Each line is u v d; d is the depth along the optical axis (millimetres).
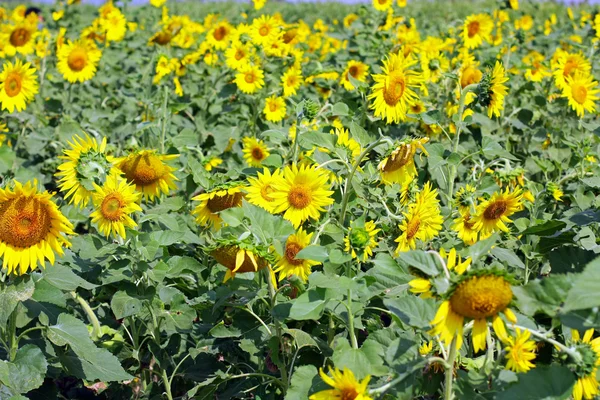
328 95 6301
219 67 7465
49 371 3471
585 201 4141
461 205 3736
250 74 5953
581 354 2703
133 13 11477
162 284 3500
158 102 5672
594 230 3826
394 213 3863
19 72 4859
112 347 3488
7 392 3076
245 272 3195
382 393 2689
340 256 2850
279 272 3416
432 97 5879
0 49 7121
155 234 3459
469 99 4336
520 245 3859
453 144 4113
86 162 3363
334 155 3658
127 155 3740
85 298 3924
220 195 3371
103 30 8938
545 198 4117
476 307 2535
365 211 3656
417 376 2764
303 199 3281
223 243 2967
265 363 3582
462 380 2732
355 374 2730
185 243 4066
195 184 4273
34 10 11000
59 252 3027
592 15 8539
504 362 2850
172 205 3891
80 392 3785
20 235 2973
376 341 2939
